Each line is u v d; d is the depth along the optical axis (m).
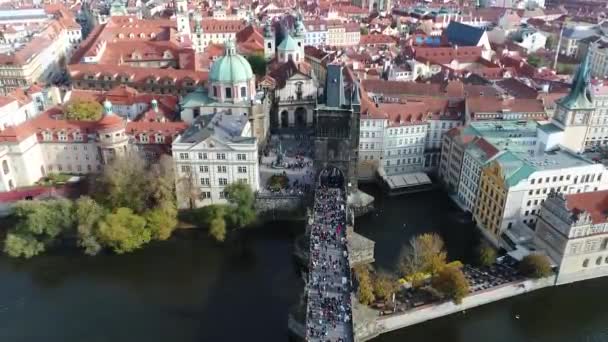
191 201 193.75
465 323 147.50
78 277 167.12
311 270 151.00
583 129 199.88
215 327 146.12
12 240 173.50
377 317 139.50
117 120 198.00
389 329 142.50
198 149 186.12
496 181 174.00
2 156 191.38
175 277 166.62
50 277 167.12
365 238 170.00
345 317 134.12
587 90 196.00
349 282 146.50
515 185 166.38
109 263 173.25
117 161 185.25
